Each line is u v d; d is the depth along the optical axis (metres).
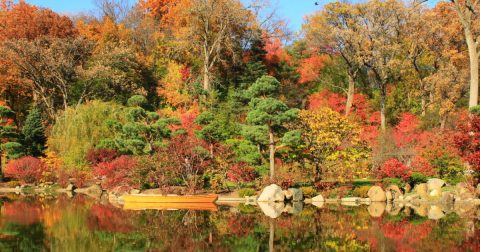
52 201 34.38
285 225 23.17
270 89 33.53
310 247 18.19
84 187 42.91
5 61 52.94
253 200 33.00
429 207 30.14
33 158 45.38
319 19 49.47
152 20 66.31
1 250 17.81
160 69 57.31
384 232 21.14
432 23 43.22
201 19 55.19
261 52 57.09
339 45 48.53
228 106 46.47
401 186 33.72
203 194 33.31
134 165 34.91
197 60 57.34
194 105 50.28
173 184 35.09
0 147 46.34
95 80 52.88
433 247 18.05
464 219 24.81
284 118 32.31
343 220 24.64
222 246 18.53
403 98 50.09
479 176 31.91
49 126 49.91
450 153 33.81
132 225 23.33
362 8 46.00
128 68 54.66
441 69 43.50
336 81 56.59
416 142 39.12
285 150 35.03
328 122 33.72
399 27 45.09
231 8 53.75
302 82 57.12
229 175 34.31
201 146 34.09
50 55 51.22
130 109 37.62
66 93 52.47
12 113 46.94
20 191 43.06
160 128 35.94
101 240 19.72
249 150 34.59
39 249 18.05
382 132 39.69
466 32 38.12
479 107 33.28
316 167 34.53
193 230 21.95
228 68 57.94
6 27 57.00
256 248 18.20
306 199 33.22
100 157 40.47
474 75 37.78
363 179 38.09
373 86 57.56
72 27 62.66
